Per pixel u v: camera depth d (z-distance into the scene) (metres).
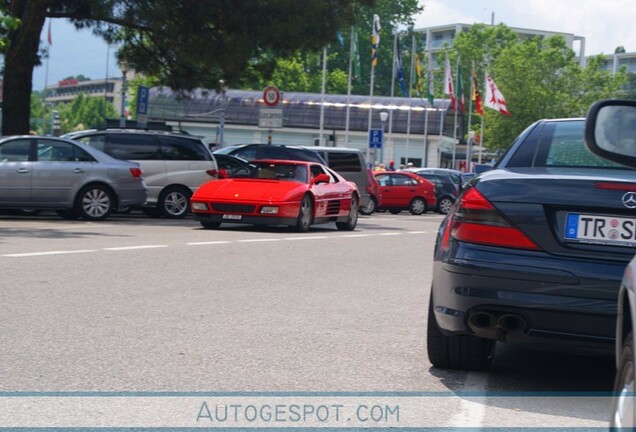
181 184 24.95
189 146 25.25
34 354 6.88
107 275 11.29
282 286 11.09
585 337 5.84
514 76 95.75
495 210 6.07
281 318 8.80
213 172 25.30
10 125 28.94
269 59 31.52
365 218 33.12
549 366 7.23
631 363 3.66
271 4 28.66
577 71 99.06
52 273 11.27
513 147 6.98
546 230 5.96
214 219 19.94
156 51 31.27
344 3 29.78
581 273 5.81
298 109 85.31
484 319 6.09
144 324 8.19
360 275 12.72
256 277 11.80
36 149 21.22
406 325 8.75
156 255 13.80
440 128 82.94
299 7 28.88
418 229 25.59
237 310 9.16
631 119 4.04
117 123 33.03
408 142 80.69
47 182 21.12
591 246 5.89
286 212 19.78
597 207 5.88
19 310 8.66
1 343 7.22
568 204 5.93
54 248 14.14
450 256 6.18
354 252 16.30
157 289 10.33
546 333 5.92
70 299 9.38
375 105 85.25
